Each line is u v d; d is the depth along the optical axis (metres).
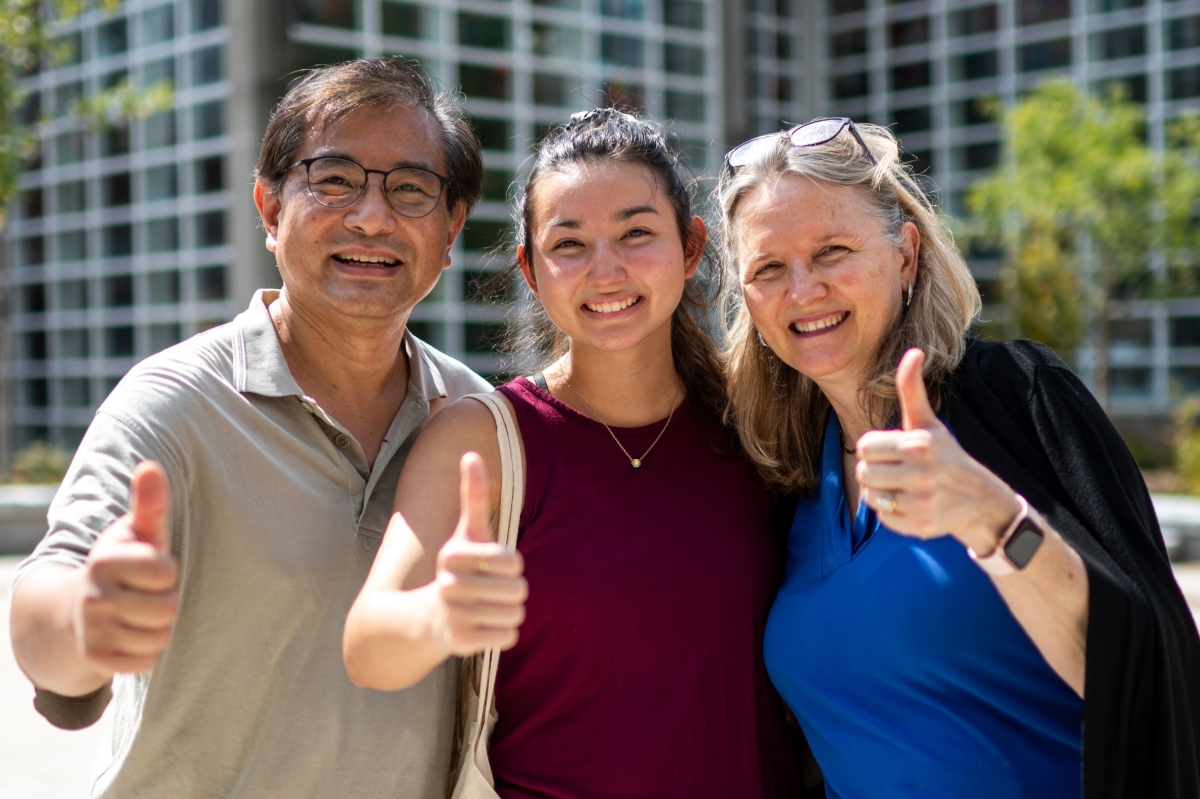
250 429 2.07
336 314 2.18
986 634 1.98
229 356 2.11
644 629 2.11
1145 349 18.14
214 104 14.60
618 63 14.74
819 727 2.15
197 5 14.65
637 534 2.16
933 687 2.03
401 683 1.65
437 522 1.98
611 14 14.66
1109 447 1.90
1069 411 1.94
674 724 2.10
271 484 2.05
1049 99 15.42
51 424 17.77
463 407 2.17
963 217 19.59
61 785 4.78
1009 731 2.00
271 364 2.11
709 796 2.12
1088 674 1.71
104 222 16.52
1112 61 18.22
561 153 2.19
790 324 2.17
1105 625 1.70
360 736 2.04
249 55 10.85
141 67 15.51
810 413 2.37
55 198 17.22
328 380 2.24
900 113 20.27
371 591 1.77
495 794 2.09
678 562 2.15
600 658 2.10
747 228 2.20
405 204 2.21
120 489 1.84
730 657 2.17
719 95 14.41
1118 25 18.09
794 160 2.16
